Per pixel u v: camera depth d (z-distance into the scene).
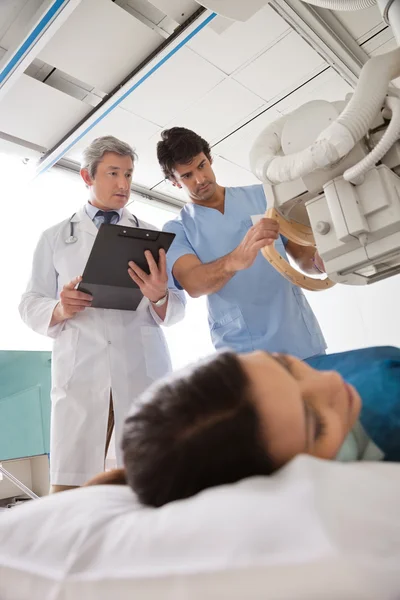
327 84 3.64
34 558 0.48
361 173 1.07
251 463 0.47
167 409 0.48
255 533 0.36
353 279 1.23
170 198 4.58
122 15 2.79
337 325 4.62
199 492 0.48
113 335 1.81
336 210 1.10
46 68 3.12
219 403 0.47
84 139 3.65
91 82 3.20
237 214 1.84
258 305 1.72
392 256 1.13
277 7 2.88
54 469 1.64
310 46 3.27
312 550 0.33
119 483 0.72
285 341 1.67
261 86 3.54
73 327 1.81
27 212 4.14
